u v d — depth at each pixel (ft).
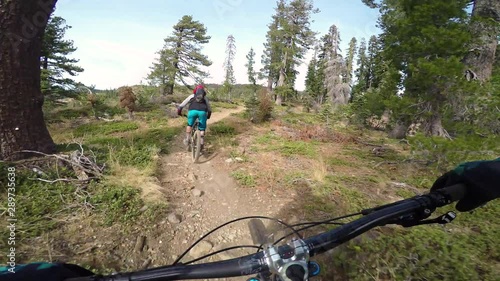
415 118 29.73
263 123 42.19
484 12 30.27
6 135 15.64
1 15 13.85
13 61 14.92
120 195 15.17
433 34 23.89
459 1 24.84
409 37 27.25
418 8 25.34
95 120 45.88
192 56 96.27
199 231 13.65
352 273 10.12
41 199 13.75
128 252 11.51
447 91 24.21
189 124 23.82
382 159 26.84
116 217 13.43
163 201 15.40
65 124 41.86
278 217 14.93
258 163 23.22
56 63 62.08
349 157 27.25
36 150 16.78
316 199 16.85
